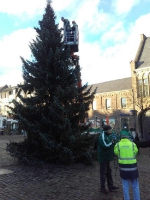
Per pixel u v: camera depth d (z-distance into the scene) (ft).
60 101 32.04
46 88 32.68
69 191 19.42
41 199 17.29
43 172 26.61
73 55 41.88
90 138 32.96
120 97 119.34
